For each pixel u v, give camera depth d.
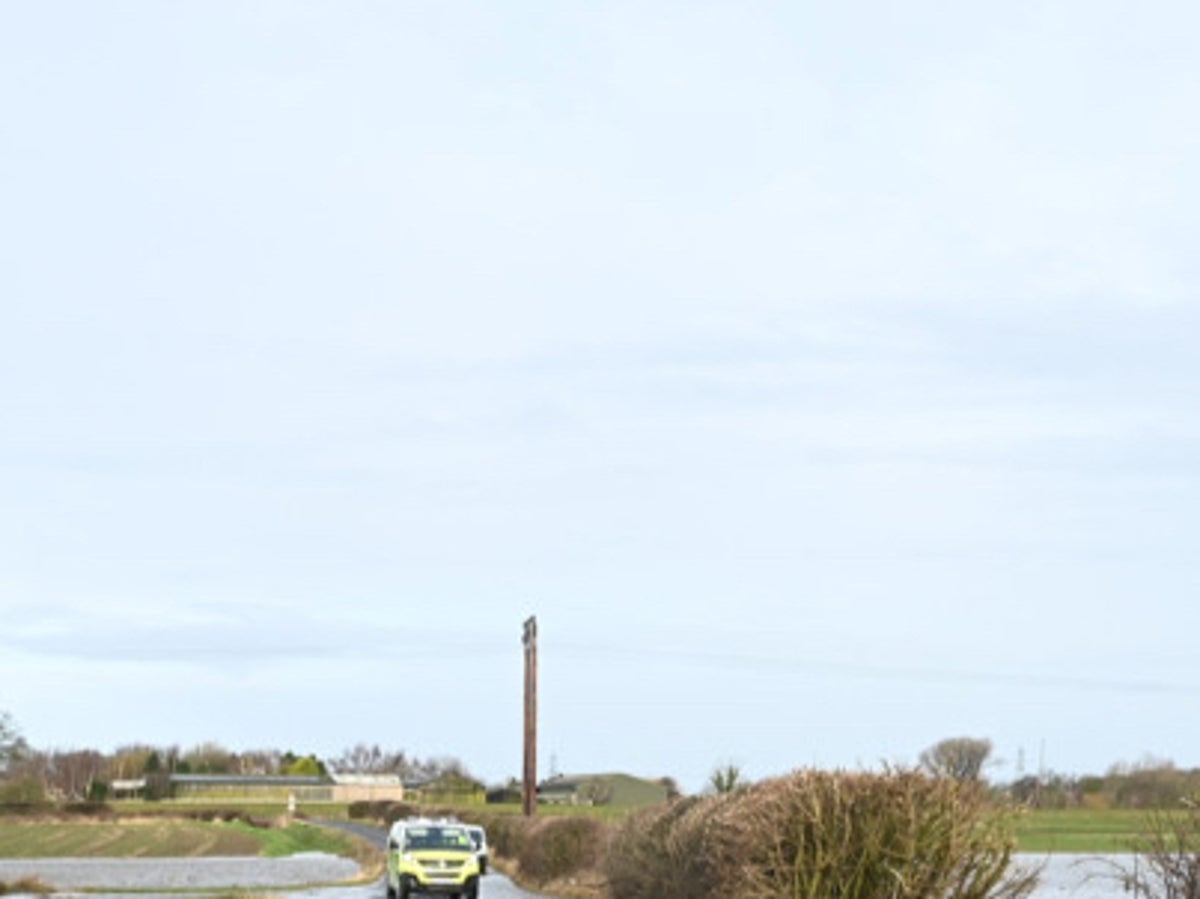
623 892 37.34
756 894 24.39
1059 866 68.56
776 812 24.53
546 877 59.53
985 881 23.91
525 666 84.06
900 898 23.36
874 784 24.02
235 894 52.69
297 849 111.31
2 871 77.06
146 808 183.25
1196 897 17.95
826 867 23.78
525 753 83.12
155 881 66.56
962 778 24.56
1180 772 118.25
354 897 53.91
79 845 110.44
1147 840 18.70
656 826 35.00
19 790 165.38
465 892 50.47
